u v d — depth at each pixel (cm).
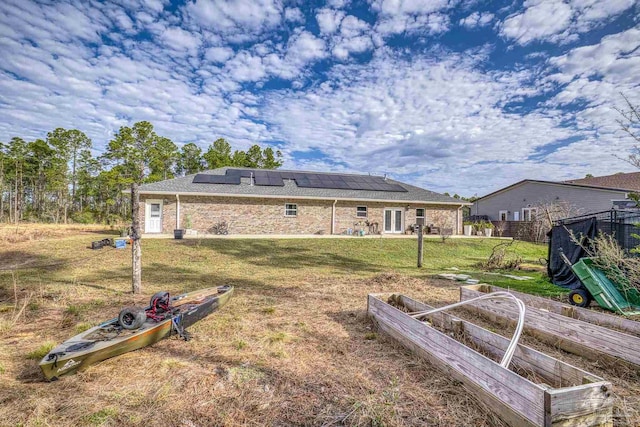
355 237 1806
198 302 556
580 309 490
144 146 3872
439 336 351
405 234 2128
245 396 305
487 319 561
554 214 1928
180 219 1808
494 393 268
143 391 313
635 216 722
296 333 482
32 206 4412
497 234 2409
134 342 389
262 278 923
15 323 508
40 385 322
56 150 4228
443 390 309
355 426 257
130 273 943
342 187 2214
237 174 2223
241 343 433
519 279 926
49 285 777
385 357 394
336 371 357
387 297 576
